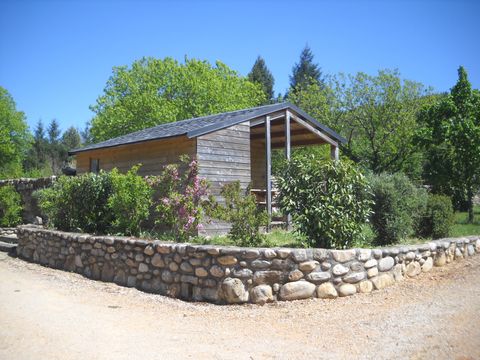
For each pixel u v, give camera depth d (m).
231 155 11.38
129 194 8.89
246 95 31.28
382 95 21.72
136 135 13.62
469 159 14.88
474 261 8.61
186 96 27.97
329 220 7.23
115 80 28.88
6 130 40.72
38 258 10.41
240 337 4.87
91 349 4.32
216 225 10.65
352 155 22.56
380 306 5.93
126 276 7.82
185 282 6.84
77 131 71.38
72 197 10.23
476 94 15.37
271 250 6.33
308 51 51.66
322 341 4.67
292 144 16.72
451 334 4.59
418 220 9.96
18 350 4.20
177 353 4.29
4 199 14.39
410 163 21.91
